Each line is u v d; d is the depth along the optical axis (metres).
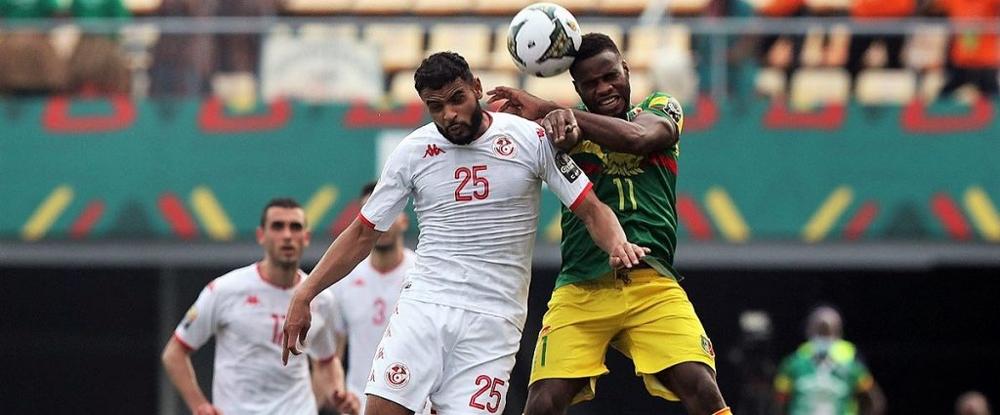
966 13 53.84
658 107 22.83
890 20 53.66
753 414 52.50
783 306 63.47
